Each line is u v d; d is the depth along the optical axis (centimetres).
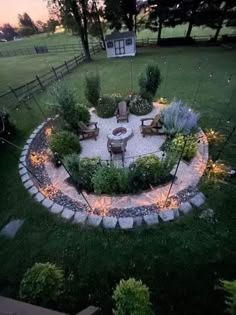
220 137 931
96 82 1195
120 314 366
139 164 754
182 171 789
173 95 1369
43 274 446
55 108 1025
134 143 984
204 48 2458
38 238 632
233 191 691
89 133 1022
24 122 1226
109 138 974
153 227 619
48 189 787
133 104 1198
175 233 597
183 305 463
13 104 1458
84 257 572
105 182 718
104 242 599
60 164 894
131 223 632
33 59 2958
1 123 1095
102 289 506
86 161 798
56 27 2464
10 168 901
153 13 2639
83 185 774
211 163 800
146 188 739
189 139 837
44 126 1148
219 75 1592
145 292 390
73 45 3519
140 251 568
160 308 463
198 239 576
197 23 2580
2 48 4472
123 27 3028
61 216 682
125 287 394
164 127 956
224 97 1262
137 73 1806
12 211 723
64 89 1026
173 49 2591
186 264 528
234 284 382
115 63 2211
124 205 698
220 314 443
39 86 1725
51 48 3584
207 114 1109
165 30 4159
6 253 605
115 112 1202
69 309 479
